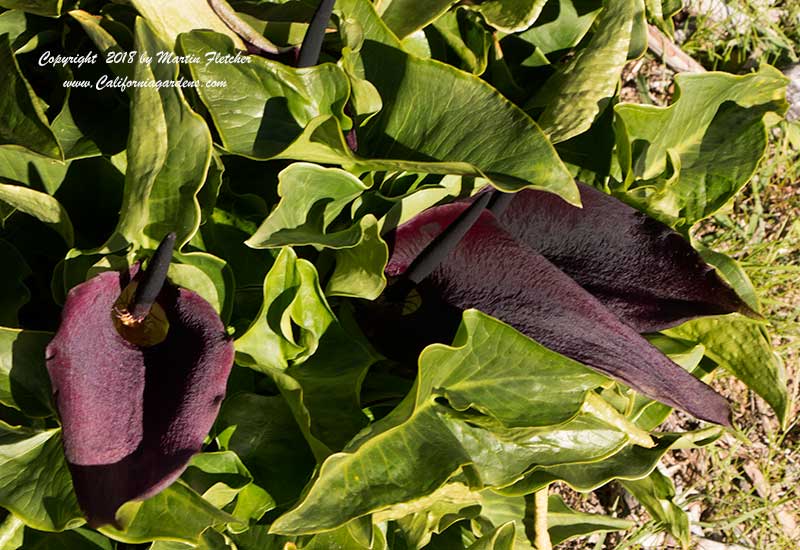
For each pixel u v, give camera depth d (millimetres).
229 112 666
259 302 720
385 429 658
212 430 691
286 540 697
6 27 724
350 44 692
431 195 690
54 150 650
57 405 591
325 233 691
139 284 596
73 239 675
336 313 732
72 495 626
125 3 701
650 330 743
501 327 665
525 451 707
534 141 654
